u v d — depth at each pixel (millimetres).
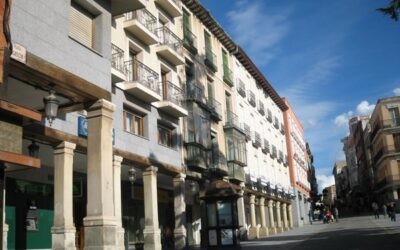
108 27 13445
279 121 52219
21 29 10148
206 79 29141
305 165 71438
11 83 11852
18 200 16641
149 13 21891
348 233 26969
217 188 18953
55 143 14695
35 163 9586
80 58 11961
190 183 24891
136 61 20375
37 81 10867
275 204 43531
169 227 25812
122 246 16641
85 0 12547
